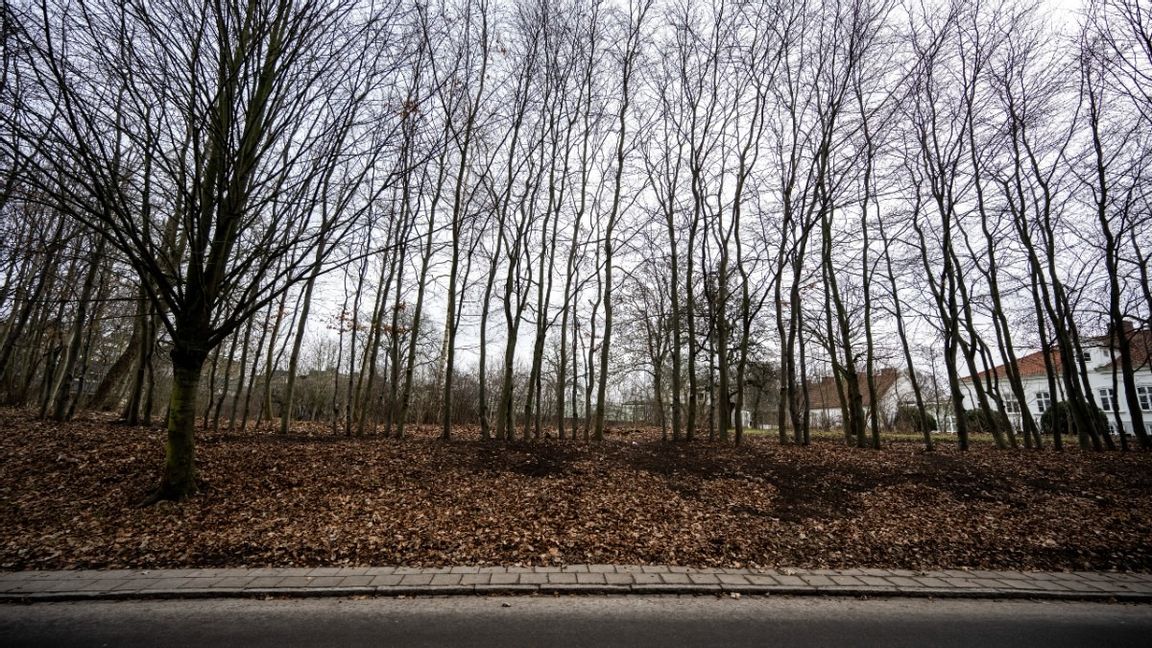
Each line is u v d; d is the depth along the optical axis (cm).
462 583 552
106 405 2092
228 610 491
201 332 848
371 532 712
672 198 1675
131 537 678
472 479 1010
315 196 871
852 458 1259
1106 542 729
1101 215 1477
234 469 970
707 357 2052
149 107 749
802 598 544
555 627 459
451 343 1443
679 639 437
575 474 1070
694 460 1209
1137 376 3319
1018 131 1597
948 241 1542
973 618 495
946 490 993
